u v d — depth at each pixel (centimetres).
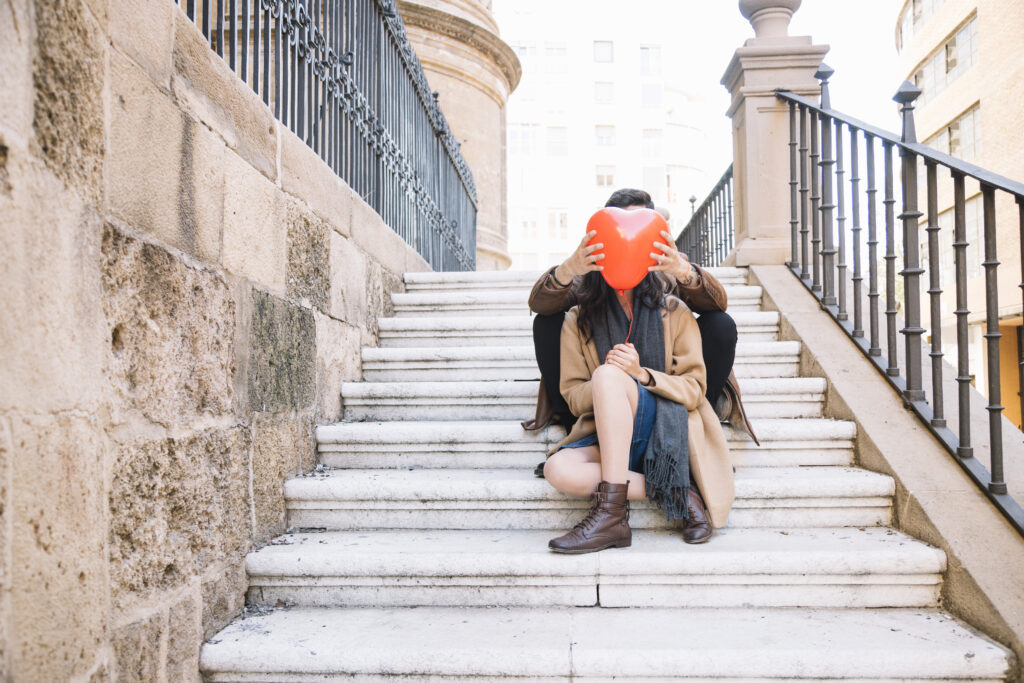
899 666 170
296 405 253
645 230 213
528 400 305
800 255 395
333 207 299
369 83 396
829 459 268
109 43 144
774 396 297
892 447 246
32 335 117
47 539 120
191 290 178
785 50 406
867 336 341
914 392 267
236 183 206
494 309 402
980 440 249
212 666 177
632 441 224
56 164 124
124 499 147
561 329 258
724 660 171
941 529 206
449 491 237
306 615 202
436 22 898
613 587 206
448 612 203
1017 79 1602
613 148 5016
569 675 173
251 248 216
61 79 126
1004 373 1672
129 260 150
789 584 204
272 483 230
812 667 171
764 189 409
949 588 199
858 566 201
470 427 271
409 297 406
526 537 229
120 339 147
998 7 1675
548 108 4969
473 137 961
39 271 119
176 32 174
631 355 224
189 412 176
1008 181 207
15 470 112
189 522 175
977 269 1755
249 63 240
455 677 175
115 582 143
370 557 206
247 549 209
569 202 4928
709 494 223
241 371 208
